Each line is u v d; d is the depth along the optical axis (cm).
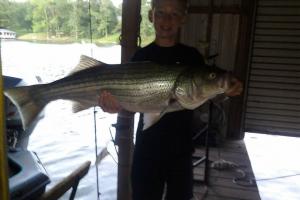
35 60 1191
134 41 328
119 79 215
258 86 693
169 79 212
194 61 248
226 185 488
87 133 753
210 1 641
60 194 237
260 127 711
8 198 145
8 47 1353
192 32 669
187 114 251
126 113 329
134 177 259
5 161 142
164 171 256
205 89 207
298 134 698
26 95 209
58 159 625
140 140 254
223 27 665
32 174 226
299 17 649
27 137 469
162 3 234
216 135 654
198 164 522
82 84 217
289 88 683
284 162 623
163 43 246
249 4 647
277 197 492
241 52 667
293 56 668
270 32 665
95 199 482
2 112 138
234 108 691
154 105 218
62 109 903
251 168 554
